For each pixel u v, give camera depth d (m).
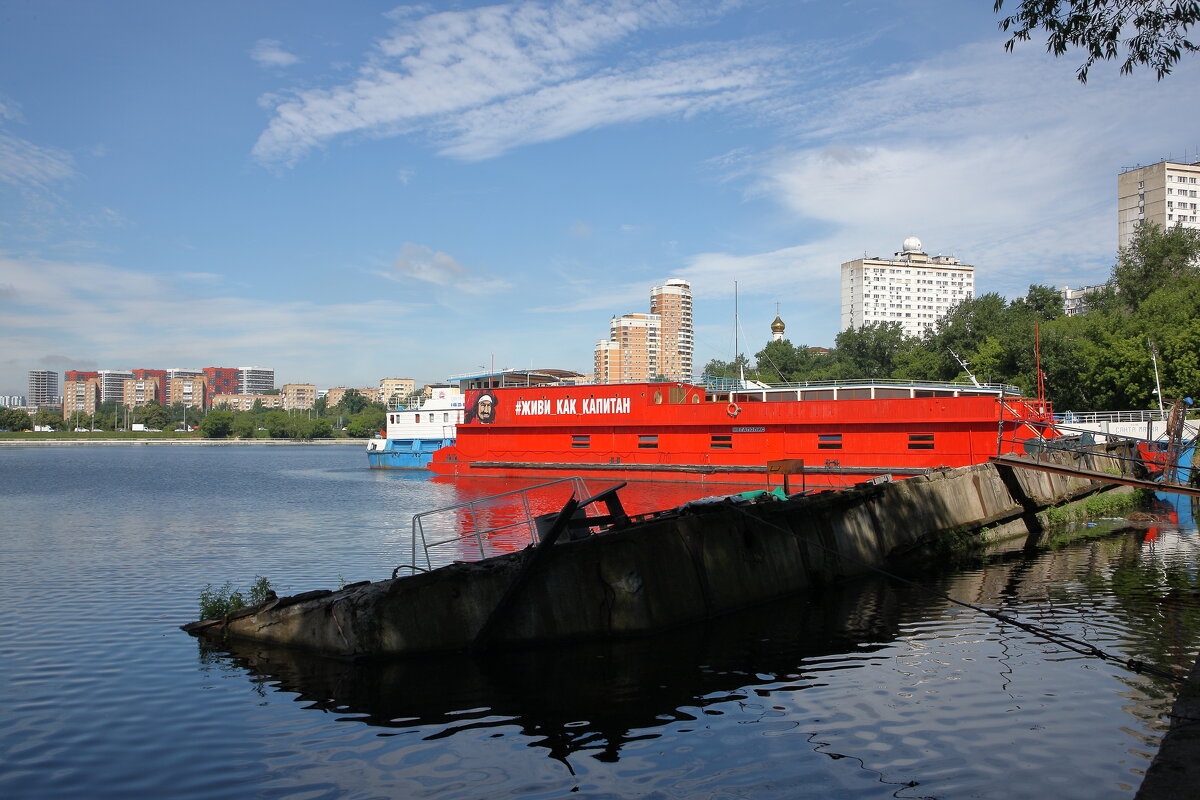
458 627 14.54
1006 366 73.00
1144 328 63.41
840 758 10.17
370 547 30.73
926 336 96.50
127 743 11.03
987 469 30.12
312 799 9.31
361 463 107.69
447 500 50.72
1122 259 83.62
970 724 11.26
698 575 17.39
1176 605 18.36
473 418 63.75
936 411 44.62
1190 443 40.12
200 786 9.72
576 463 58.19
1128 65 14.47
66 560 27.97
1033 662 14.20
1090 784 9.29
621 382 62.00
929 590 15.55
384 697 12.62
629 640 15.60
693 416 53.16
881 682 13.17
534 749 10.64
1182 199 143.50
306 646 14.80
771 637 15.92
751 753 10.39
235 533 35.31
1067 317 77.44
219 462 111.81
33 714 12.16
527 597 15.02
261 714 12.02
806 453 48.84
